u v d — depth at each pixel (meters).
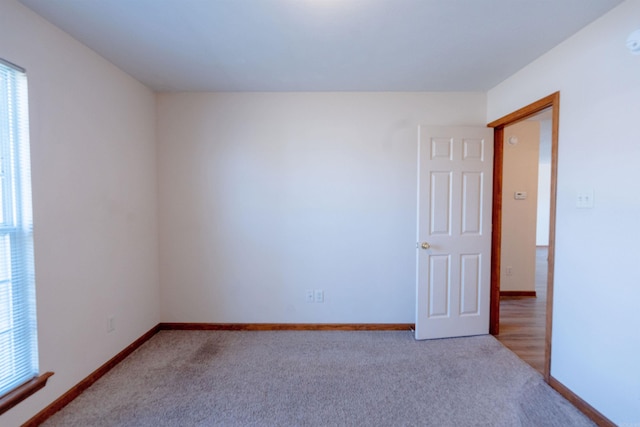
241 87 2.68
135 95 2.49
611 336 1.58
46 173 1.68
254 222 2.83
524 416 1.71
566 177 1.87
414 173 2.82
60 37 1.77
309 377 2.08
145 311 2.63
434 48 2.00
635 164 1.47
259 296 2.87
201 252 2.85
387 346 2.54
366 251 2.85
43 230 1.66
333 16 1.65
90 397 1.86
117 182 2.27
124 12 1.61
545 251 7.32
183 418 1.69
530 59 2.16
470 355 2.39
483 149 2.69
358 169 2.81
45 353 1.67
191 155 2.81
